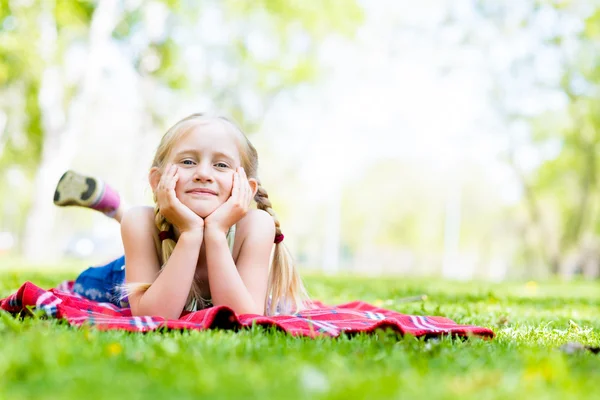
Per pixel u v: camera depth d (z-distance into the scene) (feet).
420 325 10.35
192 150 11.11
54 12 60.44
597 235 105.40
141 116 78.84
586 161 92.58
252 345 7.88
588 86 86.48
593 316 17.07
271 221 11.80
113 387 5.74
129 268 11.28
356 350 7.92
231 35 75.87
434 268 183.11
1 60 61.05
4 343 7.35
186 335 8.40
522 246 142.10
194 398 5.52
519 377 6.68
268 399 5.49
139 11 69.15
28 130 71.46
